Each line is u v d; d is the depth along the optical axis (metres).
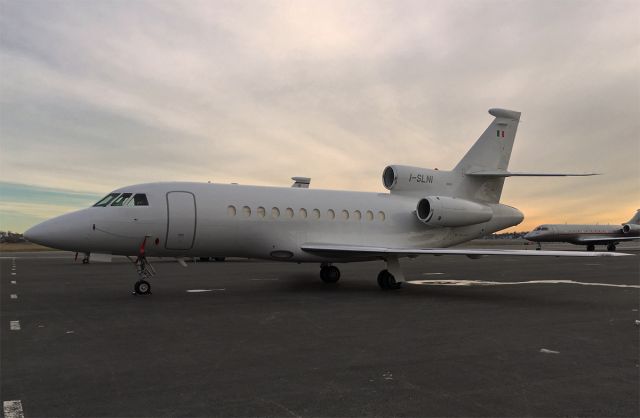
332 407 4.63
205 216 13.55
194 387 5.19
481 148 18.48
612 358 6.53
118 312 10.08
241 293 13.40
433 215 15.85
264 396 4.92
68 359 6.30
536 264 29.70
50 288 14.53
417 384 5.34
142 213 12.92
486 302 11.96
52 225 12.29
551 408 4.64
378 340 7.53
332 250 13.89
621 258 37.38
